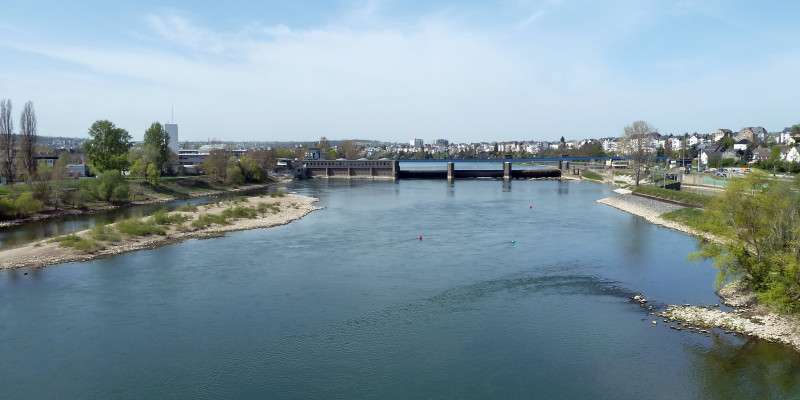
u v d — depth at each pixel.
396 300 53.91
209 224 98.19
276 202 130.25
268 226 100.12
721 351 41.00
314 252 76.25
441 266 67.62
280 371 38.53
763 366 38.38
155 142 184.75
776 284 45.03
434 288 57.94
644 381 36.81
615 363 39.53
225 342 43.41
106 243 78.31
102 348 42.09
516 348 42.34
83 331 45.44
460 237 88.06
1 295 54.88
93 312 50.06
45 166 120.81
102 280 60.66
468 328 46.41
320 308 51.47
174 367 39.03
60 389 35.94
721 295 54.31
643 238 85.88
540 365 39.41
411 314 49.88
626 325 46.69
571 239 85.38
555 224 101.56
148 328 46.16
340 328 46.41
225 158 199.88
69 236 80.62
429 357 40.81
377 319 48.56
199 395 35.22
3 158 126.75
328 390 35.94
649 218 107.81
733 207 53.22
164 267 66.94
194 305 52.22
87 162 156.50
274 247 79.88
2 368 38.78
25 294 55.28
